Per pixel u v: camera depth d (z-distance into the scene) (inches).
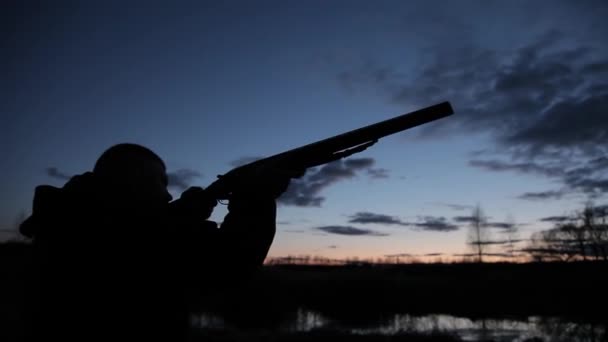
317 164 91.8
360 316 1012.5
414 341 652.1
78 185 56.7
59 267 52.9
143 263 52.6
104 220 53.4
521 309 1061.8
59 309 51.5
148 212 55.2
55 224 53.9
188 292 57.2
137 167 59.0
